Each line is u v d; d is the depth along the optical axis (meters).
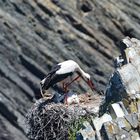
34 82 41.09
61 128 21.64
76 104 22.72
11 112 40.16
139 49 20.22
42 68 41.50
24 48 41.66
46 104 22.69
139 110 18.45
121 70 19.31
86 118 21.59
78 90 39.00
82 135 18.34
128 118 17.89
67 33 42.62
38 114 22.58
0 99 40.28
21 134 39.84
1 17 41.84
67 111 21.95
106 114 18.67
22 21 42.28
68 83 24.08
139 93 18.89
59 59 41.97
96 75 42.66
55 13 42.84
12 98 40.59
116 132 17.72
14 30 41.81
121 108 18.66
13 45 41.59
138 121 17.81
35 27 42.38
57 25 42.62
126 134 17.67
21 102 40.66
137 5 46.03
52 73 23.75
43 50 41.78
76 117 21.73
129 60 19.83
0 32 41.66
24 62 41.44
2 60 41.34
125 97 18.88
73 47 42.62
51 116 22.09
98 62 42.75
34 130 22.73
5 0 42.28
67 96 23.17
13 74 41.19
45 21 42.53
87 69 42.66
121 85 19.14
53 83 23.69
